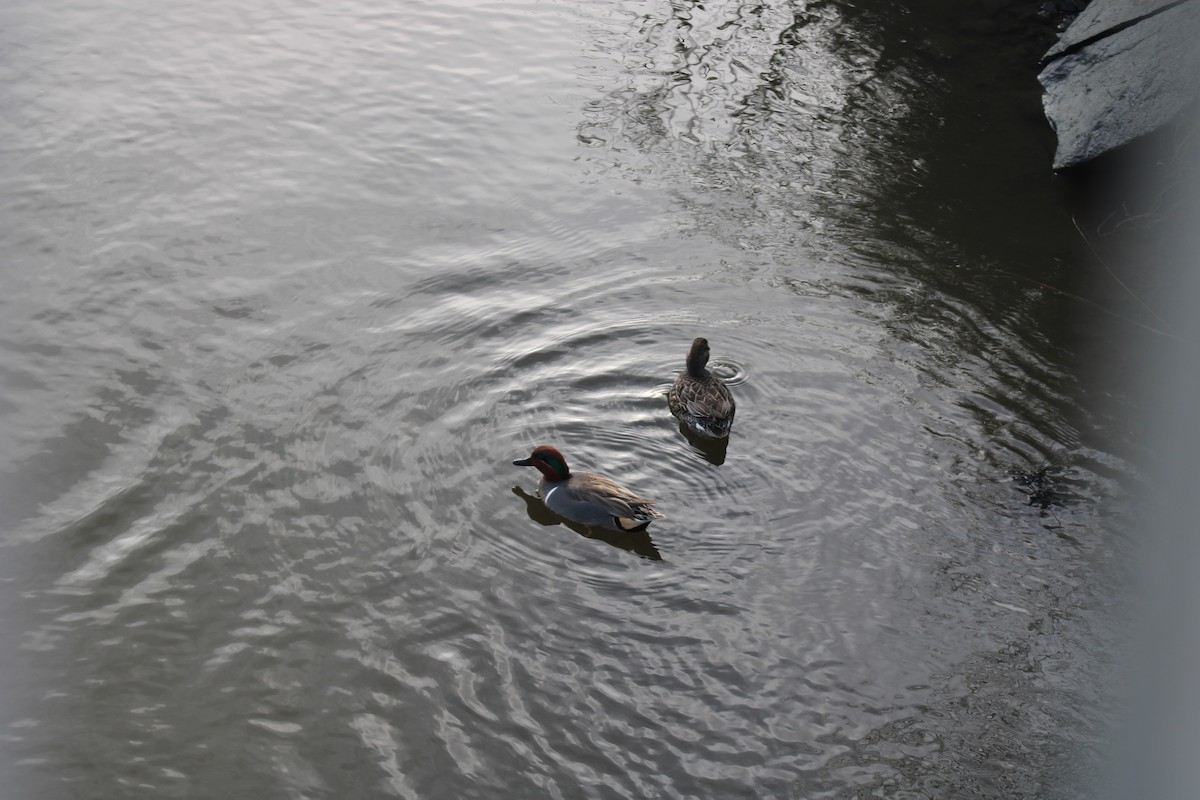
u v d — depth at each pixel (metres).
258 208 13.73
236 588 8.57
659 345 11.64
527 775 7.19
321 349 11.31
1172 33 15.38
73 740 7.37
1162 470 10.09
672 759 7.31
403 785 7.12
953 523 9.48
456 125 15.75
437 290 12.36
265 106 16.03
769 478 9.96
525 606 8.52
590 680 7.89
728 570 8.95
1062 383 11.26
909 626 8.43
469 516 9.41
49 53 17.06
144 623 8.24
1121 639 8.33
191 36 17.98
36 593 8.44
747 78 17.02
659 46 18.02
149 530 9.06
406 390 10.79
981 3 19.09
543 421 10.52
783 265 13.00
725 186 14.48
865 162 15.05
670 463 10.11
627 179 14.60
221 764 7.24
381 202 13.99
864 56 17.64
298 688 7.78
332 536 9.09
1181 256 13.23
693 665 8.04
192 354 11.16
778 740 7.47
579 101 16.39
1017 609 8.61
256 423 10.27
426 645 8.14
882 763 7.31
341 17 18.91
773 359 11.49
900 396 11.01
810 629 8.38
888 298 12.51
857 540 9.29
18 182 13.80
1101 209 14.23
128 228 13.15
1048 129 15.88
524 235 13.44
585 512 9.27
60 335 11.32
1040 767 7.30
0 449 9.80
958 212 14.11
